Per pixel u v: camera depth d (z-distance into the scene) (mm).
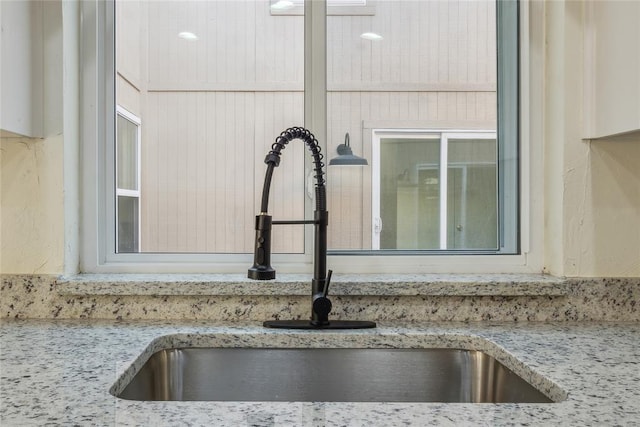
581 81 1159
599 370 763
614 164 1163
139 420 553
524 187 1257
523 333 1025
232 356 1024
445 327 1084
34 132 1130
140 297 1141
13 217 1141
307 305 1146
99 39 1256
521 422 554
